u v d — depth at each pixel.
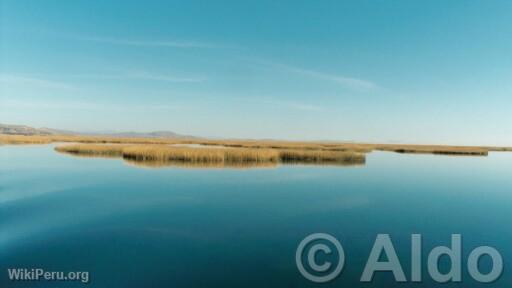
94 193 16.31
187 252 9.23
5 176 19.97
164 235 10.57
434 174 23.61
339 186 18.95
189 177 19.62
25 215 12.70
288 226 11.79
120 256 8.81
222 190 17.11
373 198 16.59
